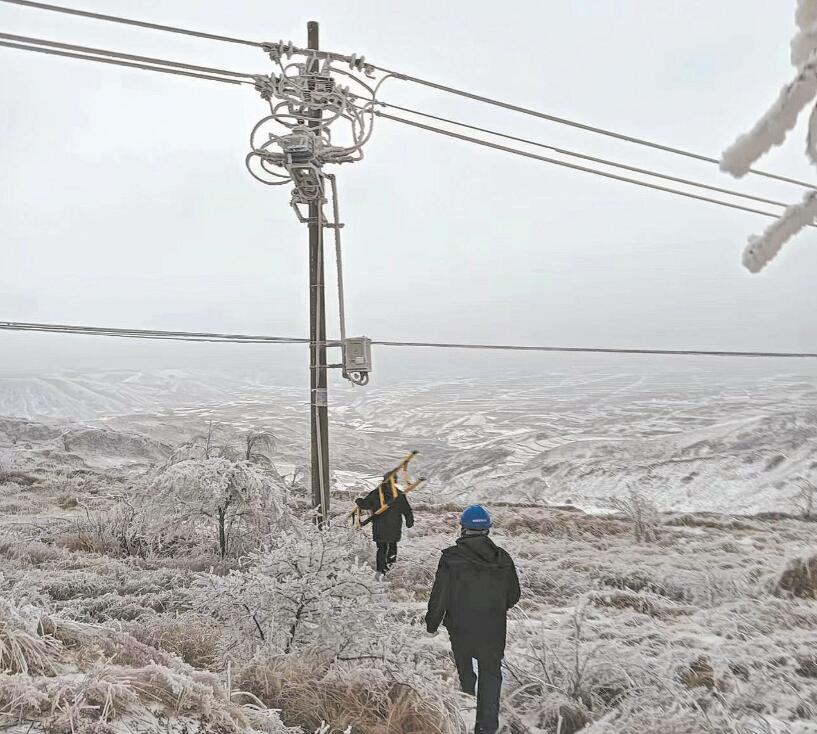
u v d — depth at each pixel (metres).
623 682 7.22
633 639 8.67
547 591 11.76
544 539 17.39
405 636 6.77
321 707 5.61
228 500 12.35
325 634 6.61
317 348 12.00
